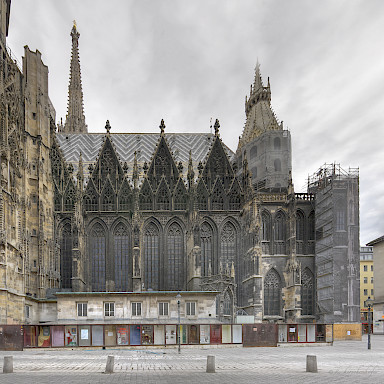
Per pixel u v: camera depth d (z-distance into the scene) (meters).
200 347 46.91
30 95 73.50
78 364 29.81
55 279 73.94
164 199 81.62
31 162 71.94
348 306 74.06
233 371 25.73
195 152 93.69
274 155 88.81
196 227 73.19
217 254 79.81
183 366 28.52
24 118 70.75
